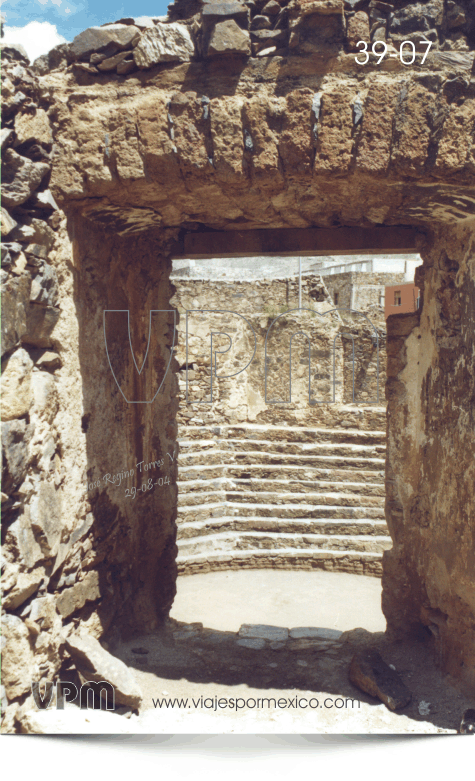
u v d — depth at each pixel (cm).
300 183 352
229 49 329
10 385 301
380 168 328
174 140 338
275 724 355
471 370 377
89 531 393
